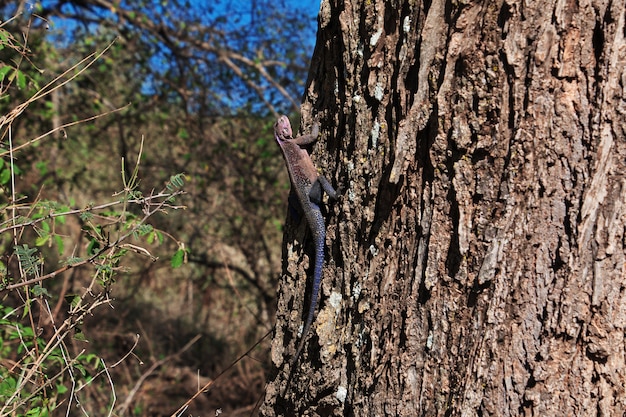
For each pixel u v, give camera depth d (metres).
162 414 6.42
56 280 6.35
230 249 8.57
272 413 2.27
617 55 1.52
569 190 1.57
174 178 2.35
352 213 1.99
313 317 2.09
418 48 1.78
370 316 1.89
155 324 8.22
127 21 6.83
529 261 1.59
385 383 1.82
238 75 7.14
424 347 1.75
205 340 8.20
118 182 7.43
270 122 7.27
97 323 7.12
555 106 1.57
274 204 7.58
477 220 1.66
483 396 1.61
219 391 7.11
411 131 1.77
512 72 1.60
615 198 1.53
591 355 1.54
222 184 7.47
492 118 1.63
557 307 1.56
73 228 6.41
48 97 6.24
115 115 7.05
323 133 2.23
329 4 2.10
